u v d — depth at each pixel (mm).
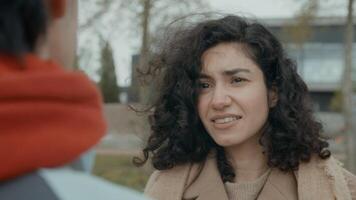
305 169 2547
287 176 2592
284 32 10617
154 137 2752
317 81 33094
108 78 24562
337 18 10438
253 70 2553
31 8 835
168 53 2738
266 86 2609
